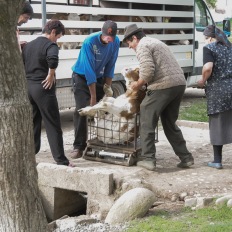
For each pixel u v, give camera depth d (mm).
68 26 15367
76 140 12117
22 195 6262
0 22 5781
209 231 7668
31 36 14273
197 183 10062
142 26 18250
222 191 9719
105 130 11391
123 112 11078
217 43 10828
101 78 12367
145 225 8148
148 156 10875
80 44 15945
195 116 18375
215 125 10930
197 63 21719
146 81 10242
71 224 8711
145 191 8844
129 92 11164
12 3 5762
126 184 9656
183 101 22891
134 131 11109
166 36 19547
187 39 20766
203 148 13461
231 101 10727
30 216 6352
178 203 9406
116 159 11320
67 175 10070
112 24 11164
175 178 10375
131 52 17984
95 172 9781
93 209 9844
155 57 10328
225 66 10727
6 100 6070
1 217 6246
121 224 8469
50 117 10883
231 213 8578
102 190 9727
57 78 15312
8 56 5973
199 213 8648
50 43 10648
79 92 12000
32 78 10750
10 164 6145
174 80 10352
